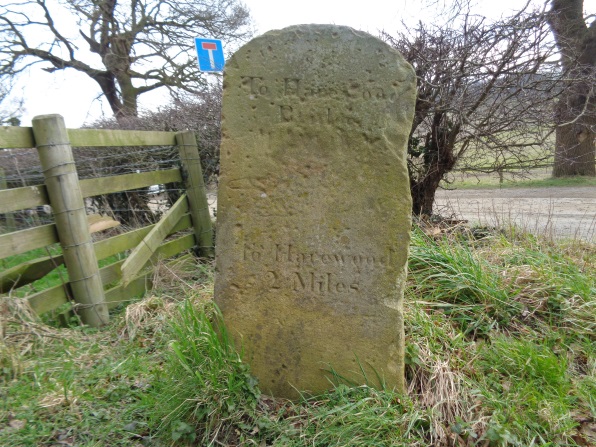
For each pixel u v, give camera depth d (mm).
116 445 2477
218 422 2518
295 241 2760
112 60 15656
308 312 2791
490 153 5844
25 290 4676
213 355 2623
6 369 2955
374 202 2668
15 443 2426
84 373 3057
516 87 5145
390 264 2693
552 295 3639
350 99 2621
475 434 2381
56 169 3674
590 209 8109
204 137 7469
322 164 2689
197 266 5121
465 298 3670
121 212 7191
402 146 2611
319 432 2441
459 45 5113
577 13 8039
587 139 11641
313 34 2615
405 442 2375
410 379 2873
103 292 4023
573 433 2445
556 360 2902
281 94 2672
